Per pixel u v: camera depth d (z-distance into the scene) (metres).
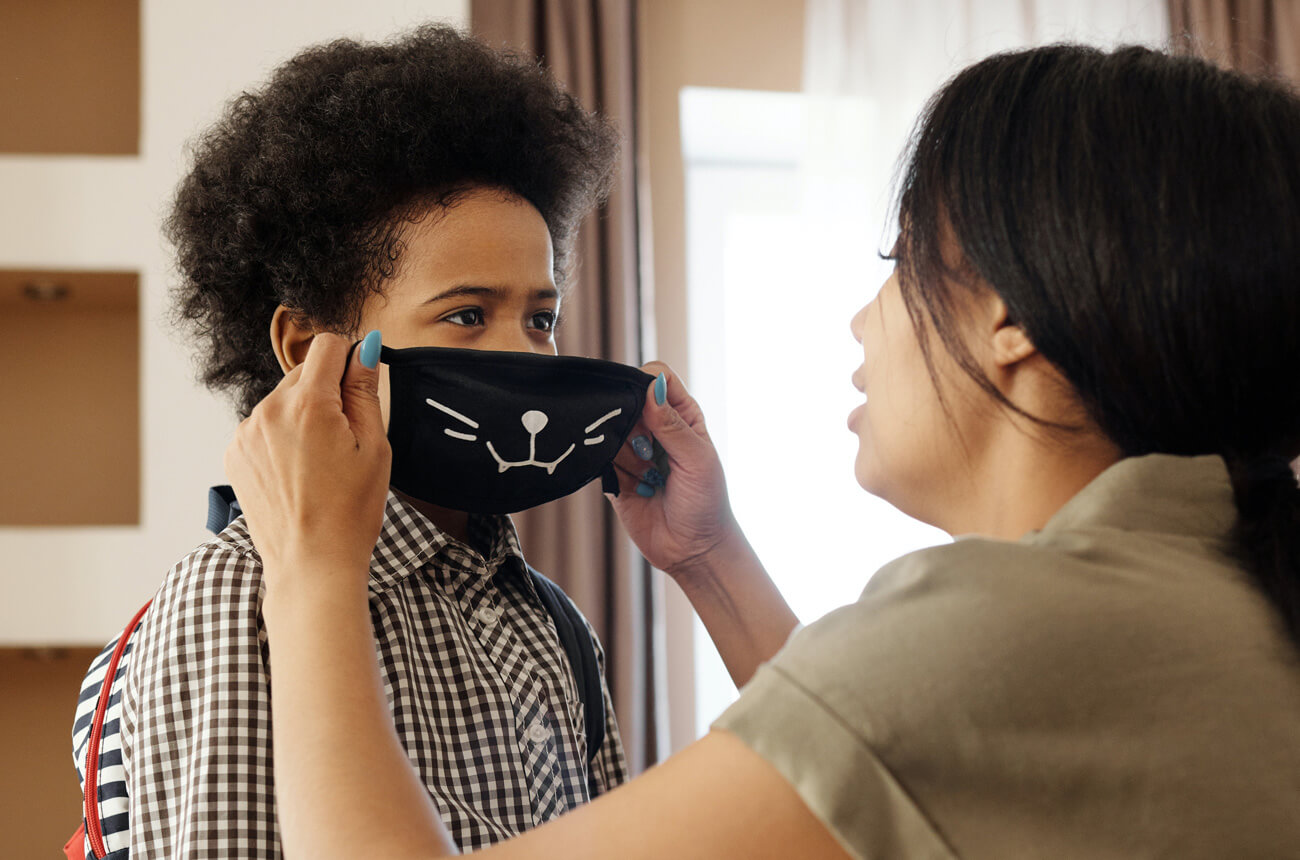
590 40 2.48
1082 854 0.52
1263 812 0.53
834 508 2.76
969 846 0.51
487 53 1.10
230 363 1.02
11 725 2.09
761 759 0.53
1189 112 0.61
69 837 2.08
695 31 2.78
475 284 0.91
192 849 0.68
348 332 0.93
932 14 2.74
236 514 0.91
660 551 1.10
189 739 0.72
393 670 0.80
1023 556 0.57
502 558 0.95
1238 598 0.58
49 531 1.87
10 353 2.19
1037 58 0.67
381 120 0.93
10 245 1.89
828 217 2.71
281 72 1.04
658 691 2.44
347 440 0.71
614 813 0.54
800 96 2.78
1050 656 0.54
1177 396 0.61
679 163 2.76
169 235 1.09
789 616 1.09
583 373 0.92
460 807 0.78
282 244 0.95
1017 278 0.62
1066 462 0.65
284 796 0.60
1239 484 0.62
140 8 2.24
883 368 0.73
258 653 0.73
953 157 0.66
